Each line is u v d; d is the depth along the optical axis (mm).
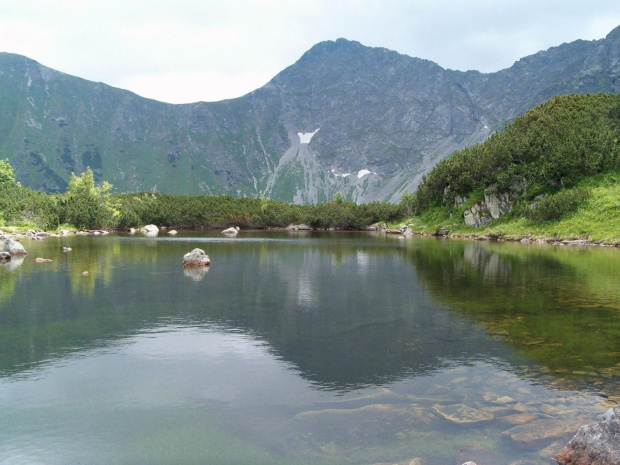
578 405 11797
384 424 10891
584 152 96250
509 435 10242
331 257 55250
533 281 33875
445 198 128375
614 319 21641
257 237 107812
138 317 22453
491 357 16031
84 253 56094
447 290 30359
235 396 12727
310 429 10688
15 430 10695
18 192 116375
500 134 128375
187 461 9367
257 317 22562
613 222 76812
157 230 140500
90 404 12164
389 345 17719
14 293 28531
